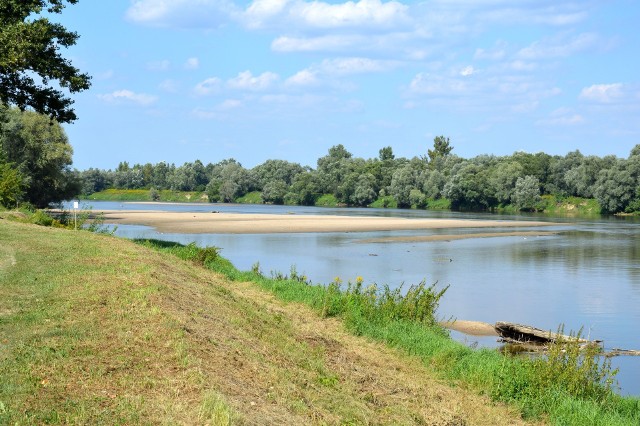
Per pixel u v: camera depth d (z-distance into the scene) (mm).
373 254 46875
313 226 74625
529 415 11711
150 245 27453
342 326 16578
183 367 8586
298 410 8609
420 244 56062
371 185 171750
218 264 24922
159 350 9109
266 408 8180
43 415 6703
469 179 142375
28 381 7570
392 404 10531
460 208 146625
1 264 15406
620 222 96125
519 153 163000
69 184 79875
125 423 6781
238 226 72125
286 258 43219
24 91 28641
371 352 14398
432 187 154875
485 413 11352
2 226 25047
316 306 18469
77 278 13664
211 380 8305
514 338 21000
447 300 28219
